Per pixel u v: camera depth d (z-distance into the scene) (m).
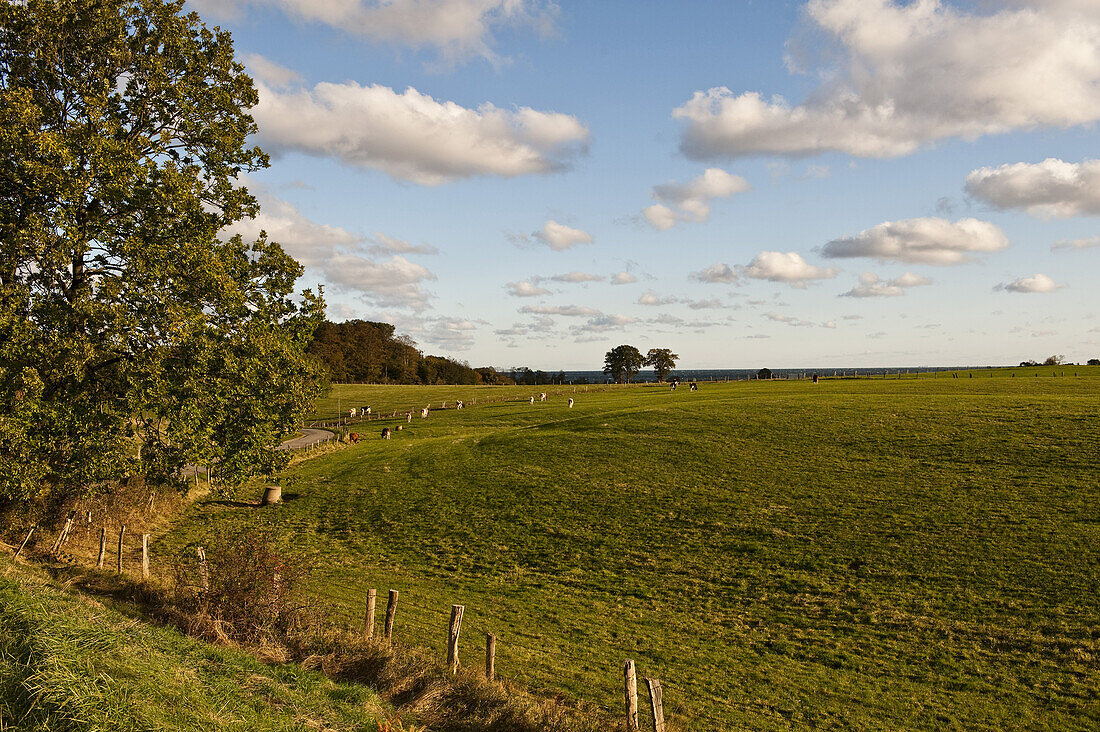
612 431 52.69
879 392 70.25
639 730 13.97
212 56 25.55
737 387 100.25
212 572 15.68
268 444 25.97
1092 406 46.00
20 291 19.11
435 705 12.52
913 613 22.00
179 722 7.80
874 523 29.62
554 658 19.09
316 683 11.74
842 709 16.58
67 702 7.08
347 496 41.66
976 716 16.23
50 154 18.66
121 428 21.78
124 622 11.80
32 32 21.41
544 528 32.94
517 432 58.31
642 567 27.56
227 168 25.53
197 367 21.22
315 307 26.77
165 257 21.05
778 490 35.22
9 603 9.57
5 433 17.98
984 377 90.75
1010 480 33.03
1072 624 20.30
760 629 21.66
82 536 26.39
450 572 28.23
